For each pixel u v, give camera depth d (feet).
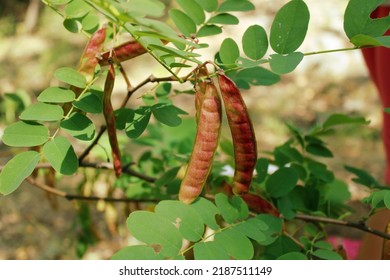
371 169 3.90
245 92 4.97
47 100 1.30
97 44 1.38
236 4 1.43
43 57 5.45
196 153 1.26
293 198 1.61
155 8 1.07
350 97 4.81
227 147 1.77
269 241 1.42
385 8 1.66
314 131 1.74
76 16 1.39
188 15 1.40
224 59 1.35
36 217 3.41
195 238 1.24
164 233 1.20
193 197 1.28
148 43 1.19
